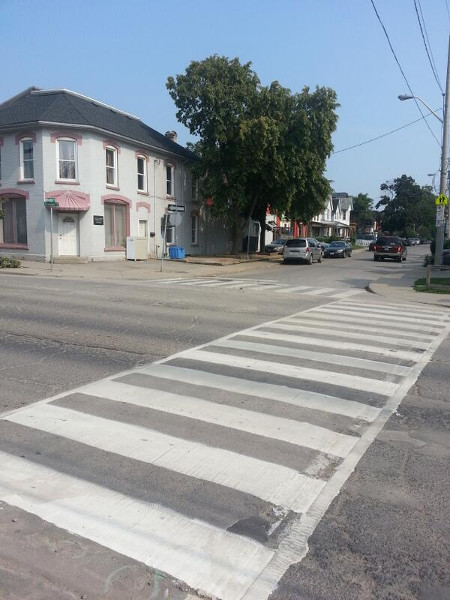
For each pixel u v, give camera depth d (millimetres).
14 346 8102
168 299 13656
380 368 7359
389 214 105188
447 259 30359
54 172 25344
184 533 3248
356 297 16656
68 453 4320
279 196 32938
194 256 34750
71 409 5363
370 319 11758
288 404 5695
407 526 3412
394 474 4137
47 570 2887
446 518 3518
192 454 4348
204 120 31219
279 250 44344
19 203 26266
